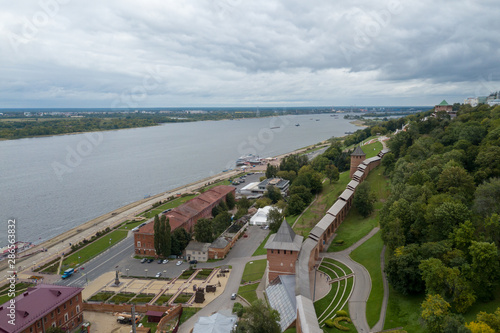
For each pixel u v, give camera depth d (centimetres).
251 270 14500
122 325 11312
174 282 13962
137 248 16812
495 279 8712
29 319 9625
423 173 14188
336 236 15888
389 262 10288
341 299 10869
